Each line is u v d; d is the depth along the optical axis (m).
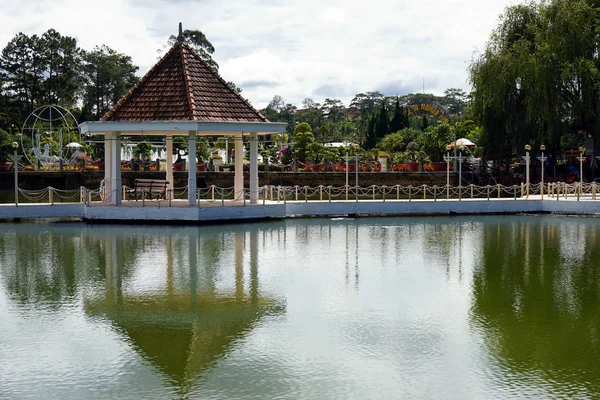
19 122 71.44
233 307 13.27
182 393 9.08
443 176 44.97
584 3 39.34
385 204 30.28
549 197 33.41
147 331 11.71
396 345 10.95
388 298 14.00
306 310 13.07
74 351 10.69
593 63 38.72
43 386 9.30
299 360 10.30
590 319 12.41
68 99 78.25
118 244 21.27
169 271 16.81
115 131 27.09
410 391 9.12
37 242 21.69
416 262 18.22
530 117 39.50
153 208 26.52
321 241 22.20
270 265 17.69
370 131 77.81
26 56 75.44
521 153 41.75
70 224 26.67
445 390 9.15
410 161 52.62
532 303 13.62
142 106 27.31
